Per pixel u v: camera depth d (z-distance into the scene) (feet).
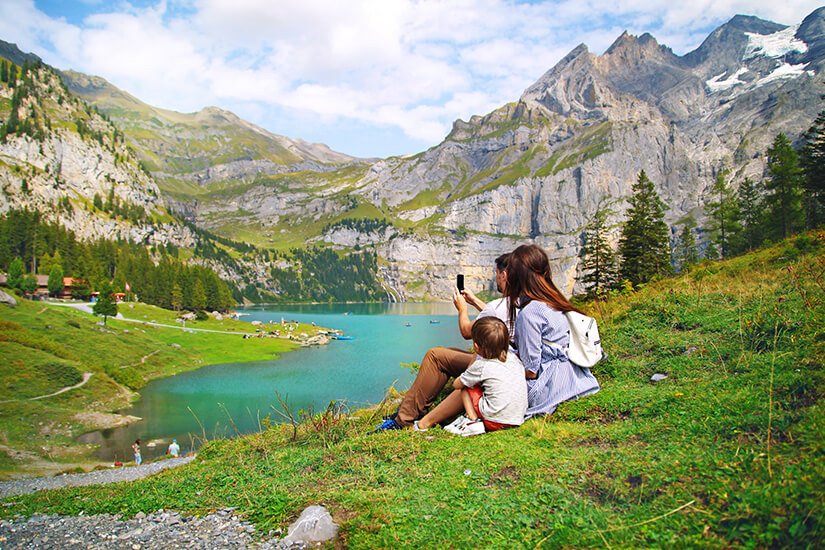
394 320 606.14
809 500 7.63
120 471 74.43
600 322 33.09
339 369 229.45
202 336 302.86
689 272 67.51
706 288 36.01
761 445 10.48
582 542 8.45
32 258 423.23
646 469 10.68
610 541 8.28
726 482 9.18
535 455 12.99
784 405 12.46
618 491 10.12
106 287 270.26
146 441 111.24
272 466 16.87
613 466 11.31
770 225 194.39
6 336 157.58
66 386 144.25
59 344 183.01
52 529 14.16
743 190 226.17
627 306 36.29
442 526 10.07
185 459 83.61
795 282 27.99
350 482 13.61
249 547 11.20
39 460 94.68
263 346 305.12
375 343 348.59
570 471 11.59
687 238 245.04
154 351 229.25
